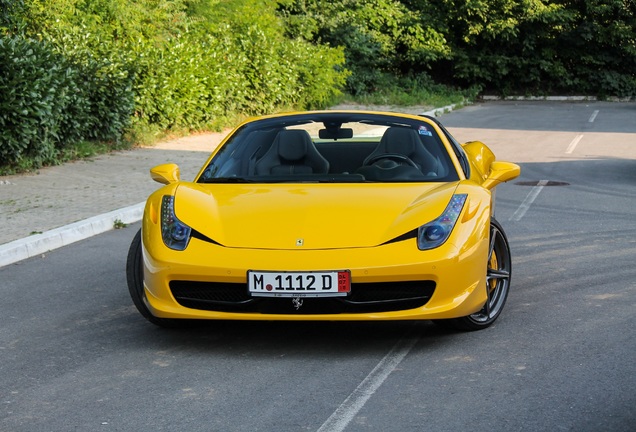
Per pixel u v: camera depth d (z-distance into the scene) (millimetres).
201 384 4855
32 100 13461
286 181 6215
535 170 15266
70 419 4371
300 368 5098
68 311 6613
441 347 5473
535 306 6449
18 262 8523
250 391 4715
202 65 20188
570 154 17812
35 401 4656
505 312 6312
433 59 36062
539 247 8688
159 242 5453
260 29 23969
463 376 4895
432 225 5363
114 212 10508
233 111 22359
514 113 30312
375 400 4531
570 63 39406
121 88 16562
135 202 11328
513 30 36844
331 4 35469
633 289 6906
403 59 37156
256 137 6688
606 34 38094
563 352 5312
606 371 4930
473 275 5406
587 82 38656
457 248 5301
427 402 4484
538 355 5262
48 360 5391
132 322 6246
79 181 13070
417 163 6340
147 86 18094
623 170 15109
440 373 4957
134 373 5086
